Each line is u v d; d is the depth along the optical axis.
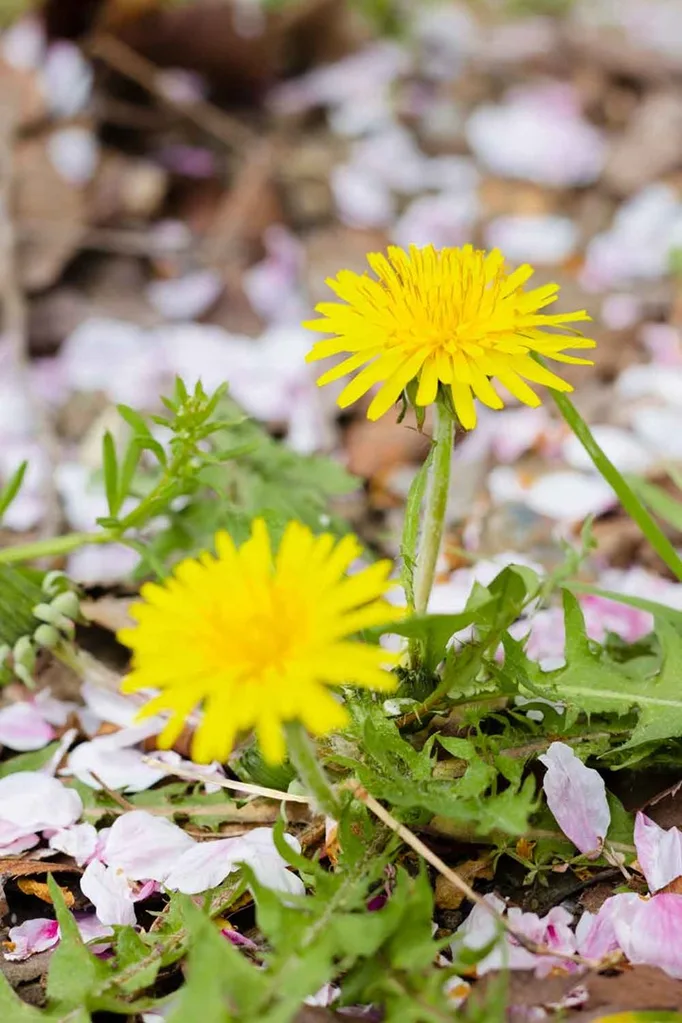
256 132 0.76
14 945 0.42
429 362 0.41
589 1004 0.39
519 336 0.41
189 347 0.57
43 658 0.46
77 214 0.64
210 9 0.73
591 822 0.42
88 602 0.47
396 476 0.53
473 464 0.54
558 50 0.89
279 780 0.43
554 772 0.42
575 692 0.43
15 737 0.45
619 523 0.51
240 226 0.66
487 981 0.40
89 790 0.44
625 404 0.55
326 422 0.55
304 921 0.39
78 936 0.40
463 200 0.71
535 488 0.52
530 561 0.50
